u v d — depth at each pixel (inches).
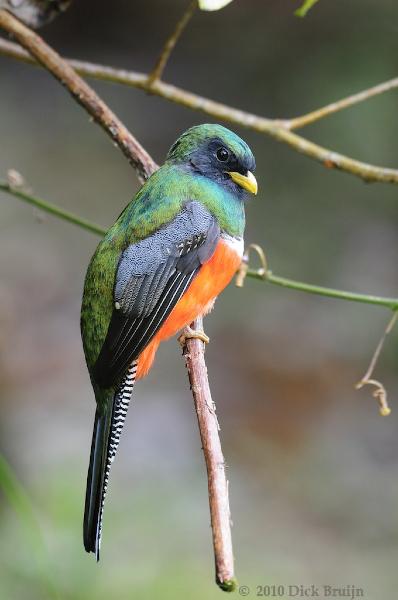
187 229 255.3
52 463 417.4
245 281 658.2
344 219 689.0
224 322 636.7
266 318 639.8
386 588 437.1
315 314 644.1
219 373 605.6
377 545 471.8
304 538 469.7
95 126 775.7
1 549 314.7
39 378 563.5
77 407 539.8
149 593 318.7
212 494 180.9
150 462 497.7
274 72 754.8
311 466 538.6
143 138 764.0
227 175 265.3
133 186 728.3
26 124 765.9
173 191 259.0
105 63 815.1
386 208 696.4
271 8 782.5
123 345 246.5
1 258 649.0
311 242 674.8
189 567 339.3
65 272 648.4
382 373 605.6
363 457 548.1
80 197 704.4
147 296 249.9
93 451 239.6
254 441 560.1
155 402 553.9
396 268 660.7
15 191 292.0
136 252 251.3
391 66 703.7
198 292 258.1
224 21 797.2
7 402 534.6
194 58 800.3
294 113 724.0
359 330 631.2
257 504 497.4
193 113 780.6
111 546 340.5
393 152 673.6
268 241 671.8
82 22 833.5
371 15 725.3
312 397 593.3
